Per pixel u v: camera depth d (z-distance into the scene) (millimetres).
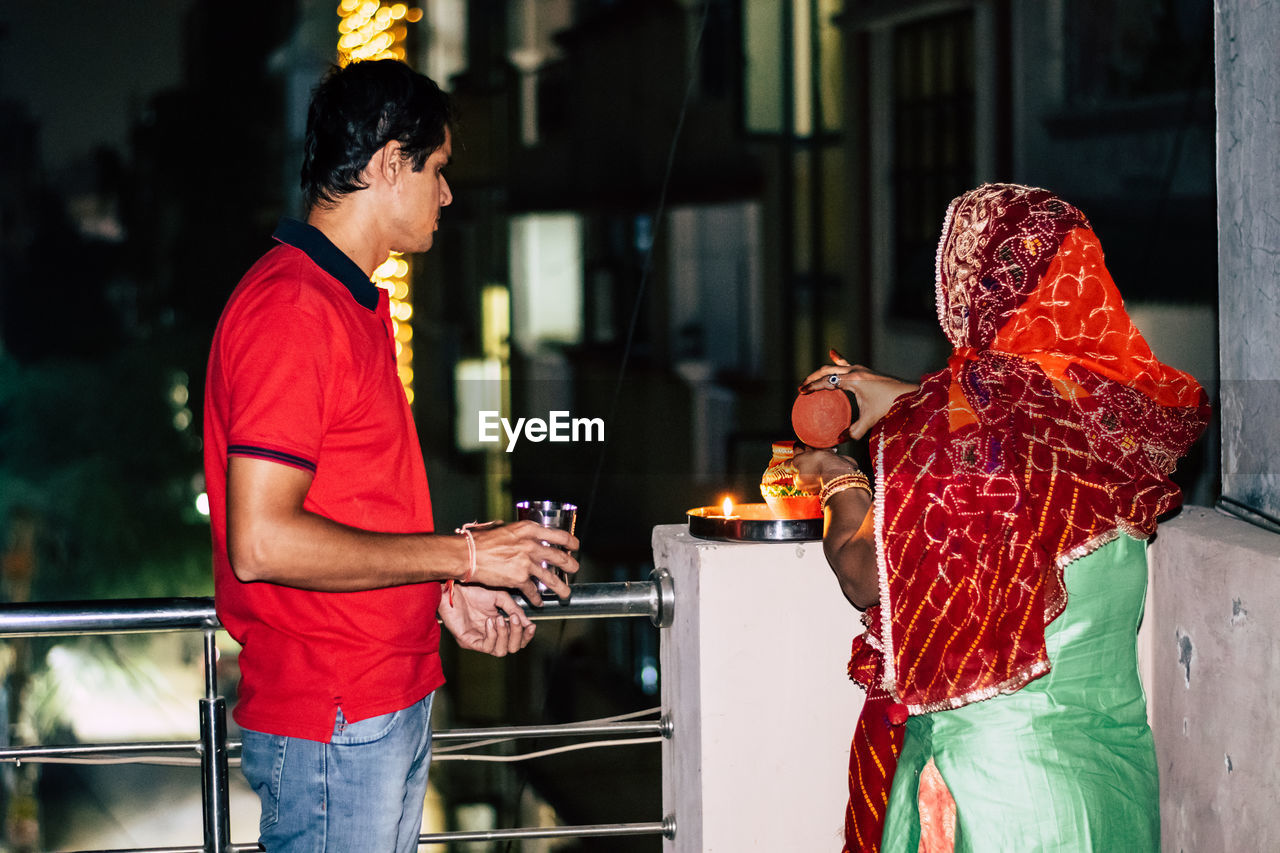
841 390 1812
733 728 1942
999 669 1543
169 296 22328
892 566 1571
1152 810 1608
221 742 1853
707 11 15742
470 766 13805
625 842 12398
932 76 13641
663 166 16484
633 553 16969
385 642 1545
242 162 22047
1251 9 1883
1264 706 1656
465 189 18016
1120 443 1584
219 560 1580
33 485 21094
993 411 1570
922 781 1654
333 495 1491
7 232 22344
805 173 15227
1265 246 1851
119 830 14125
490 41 17734
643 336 16938
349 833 1560
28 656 16109
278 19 21578
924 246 13984
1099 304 1634
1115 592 1590
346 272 1509
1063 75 11969
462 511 17812
